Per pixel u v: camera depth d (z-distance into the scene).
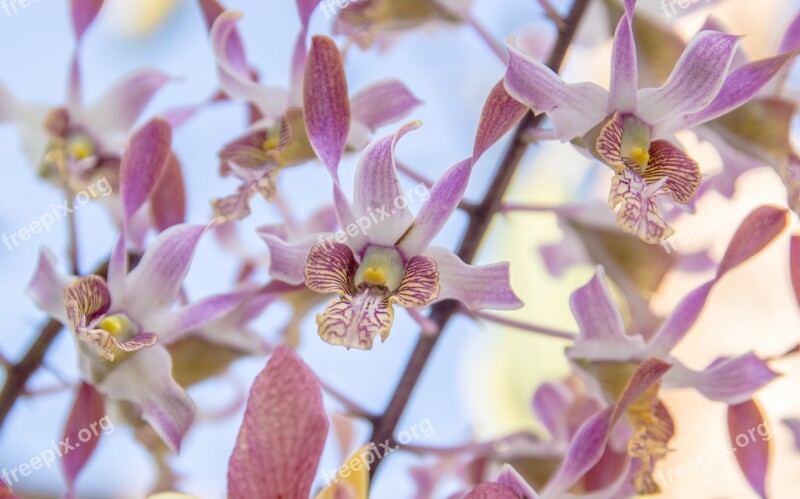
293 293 0.47
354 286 0.43
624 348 0.45
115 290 0.45
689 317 0.45
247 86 0.46
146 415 0.45
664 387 0.46
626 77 0.43
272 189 0.45
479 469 0.48
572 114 0.43
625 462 0.46
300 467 0.41
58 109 0.48
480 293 0.43
